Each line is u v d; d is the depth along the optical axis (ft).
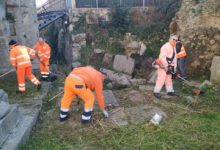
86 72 17.43
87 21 45.93
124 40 42.63
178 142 15.55
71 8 45.93
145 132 16.69
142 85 29.63
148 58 38.37
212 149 14.87
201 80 28.84
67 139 16.16
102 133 16.72
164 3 44.42
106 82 34.76
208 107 21.04
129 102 22.16
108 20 45.83
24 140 15.39
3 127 14.76
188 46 31.86
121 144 15.51
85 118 17.75
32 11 33.22
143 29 42.73
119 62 38.04
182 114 19.44
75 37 44.32
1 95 17.25
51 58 59.67
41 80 28.17
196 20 31.76
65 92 17.98
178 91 25.66
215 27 29.99
